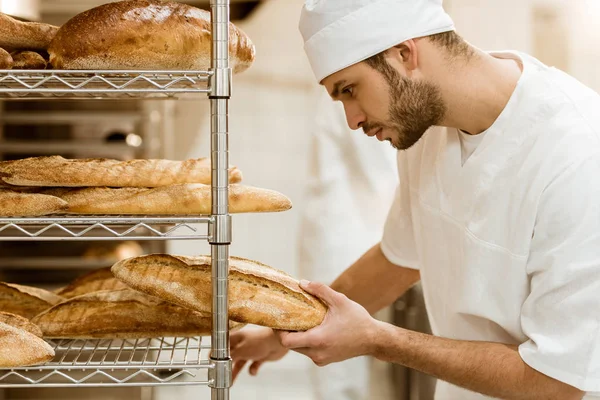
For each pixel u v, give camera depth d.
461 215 1.35
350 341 1.16
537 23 3.11
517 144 1.25
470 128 1.30
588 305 1.14
